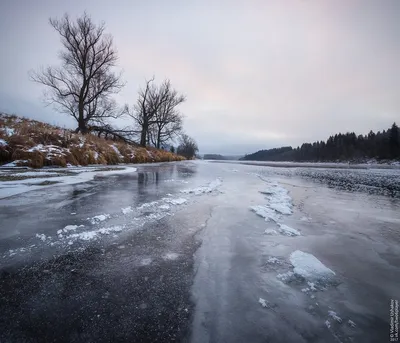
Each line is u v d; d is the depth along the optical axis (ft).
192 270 6.88
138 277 6.37
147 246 8.46
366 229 11.35
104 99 73.82
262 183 27.99
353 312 5.24
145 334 4.42
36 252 7.63
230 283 6.29
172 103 115.85
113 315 4.87
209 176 34.42
